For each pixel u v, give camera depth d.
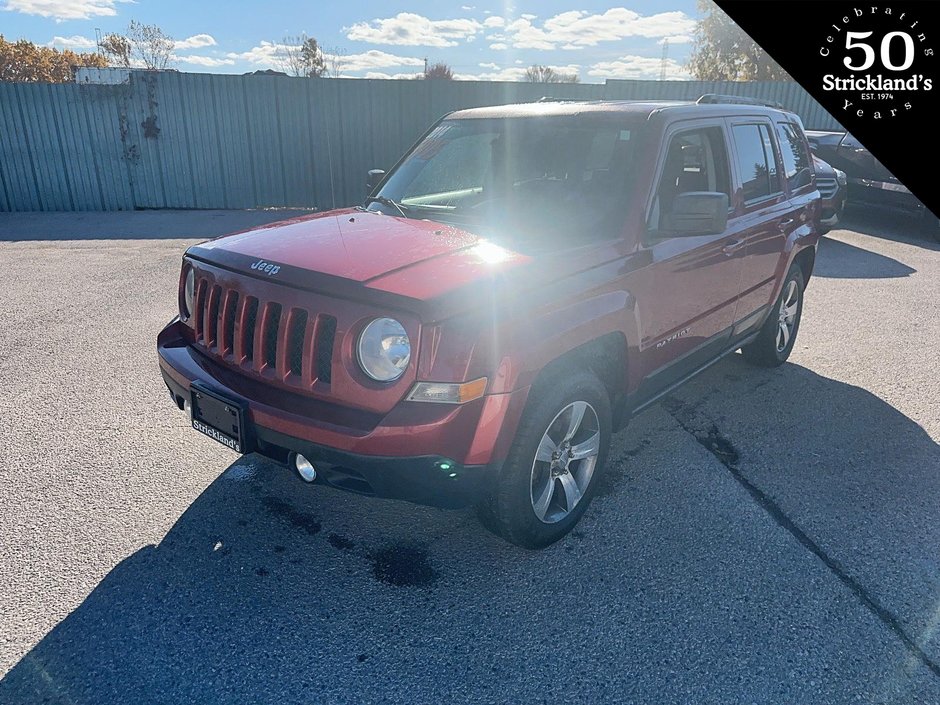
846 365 5.64
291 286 2.74
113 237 10.98
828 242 10.95
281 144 13.77
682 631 2.68
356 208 4.11
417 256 2.88
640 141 3.51
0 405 4.52
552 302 2.81
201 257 3.18
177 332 3.45
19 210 13.60
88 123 13.20
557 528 3.16
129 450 3.96
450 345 2.50
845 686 2.44
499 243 3.12
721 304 4.18
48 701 2.30
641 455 4.09
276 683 2.40
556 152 3.68
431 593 2.88
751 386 5.16
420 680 2.43
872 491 3.74
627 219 3.33
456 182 3.87
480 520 3.09
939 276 8.77
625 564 3.08
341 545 3.17
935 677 2.49
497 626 2.70
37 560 2.99
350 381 2.59
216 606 2.76
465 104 14.02
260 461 3.87
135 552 3.07
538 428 2.84
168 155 13.60
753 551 3.19
